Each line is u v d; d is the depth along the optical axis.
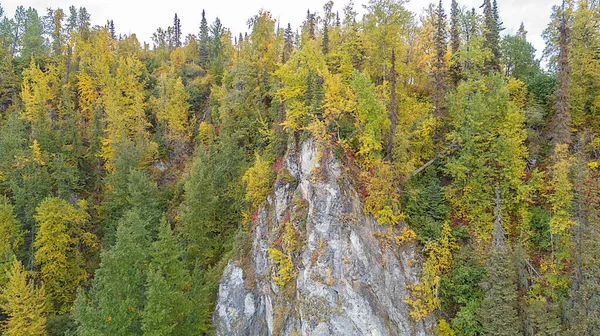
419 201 31.55
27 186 46.25
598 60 34.94
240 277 37.72
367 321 27.03
